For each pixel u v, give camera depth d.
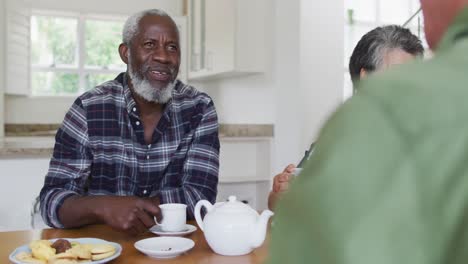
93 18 4.32
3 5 3.75
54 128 4.18
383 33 1.31
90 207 1.26
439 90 0.29
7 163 2.36
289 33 3.13
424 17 0.37
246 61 3.20
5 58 3.78
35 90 4.21
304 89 3.09
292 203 0.30
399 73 0.31
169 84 1.65
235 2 3.14
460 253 0.28
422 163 0.28
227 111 3.89
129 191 1.66
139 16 1.68
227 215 1.08
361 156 0.28
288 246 0.30
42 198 1.45
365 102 0.30
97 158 1.61
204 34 3.69
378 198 0.28
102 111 1.63
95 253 0.98
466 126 0.28
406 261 0.27
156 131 1.66
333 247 0.27
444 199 0.27
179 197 1.49
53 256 0.95
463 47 0.31
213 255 1.08
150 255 1.05
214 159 1.66
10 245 1.15
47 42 4.22
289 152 3.10
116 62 4.46
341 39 3.23
